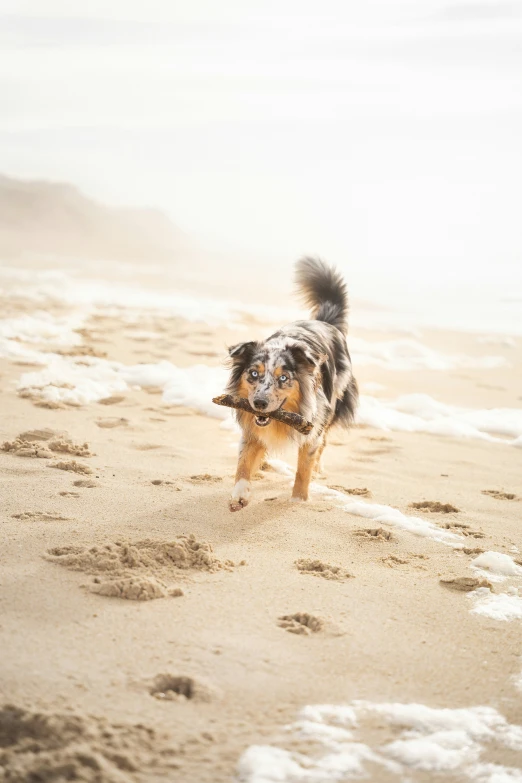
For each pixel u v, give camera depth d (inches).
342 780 113.0
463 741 124.4
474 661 149.5
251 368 232.1
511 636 160.2
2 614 149.5
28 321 518.9
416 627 161.3
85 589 162.4
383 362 498.6
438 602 174.1
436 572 191.9
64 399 336.2
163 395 358.6
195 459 273.4
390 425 349.7
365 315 733.3
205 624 153.4
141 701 126.1
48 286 795.4
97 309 639.1
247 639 149.2
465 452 314.8
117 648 141.3
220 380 386.3
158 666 136.6
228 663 139.9
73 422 305.1
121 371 395.9
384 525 223.3
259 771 112.2
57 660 135.4
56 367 388.5
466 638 158.2
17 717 118.7
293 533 211.5
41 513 204.7
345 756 117.9
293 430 235.1
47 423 298.7
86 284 868.0
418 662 147.5
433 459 302.0
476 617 167.9
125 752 113.5
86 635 144.8
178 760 113.7
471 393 425.7
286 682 136.1
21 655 135.8
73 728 116.5
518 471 290.7
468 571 193.5
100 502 218.7
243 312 678.5
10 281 815.7
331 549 202.4
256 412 229.1
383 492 258.7
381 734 124.6
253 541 203.0
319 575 183.3
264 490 250.4
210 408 337.1
